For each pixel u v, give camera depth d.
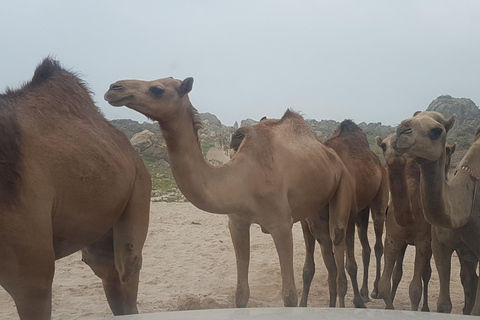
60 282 7.60
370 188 7.69
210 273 8.58
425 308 6.84
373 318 2.19
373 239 11.98
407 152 4.68
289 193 5.88
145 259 9.57
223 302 6.86
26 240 3.38
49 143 3.72
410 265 9.74
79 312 6.09
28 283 3.47
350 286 8.55
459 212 5.26
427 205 5.01
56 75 4.21
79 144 3.95
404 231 6.43
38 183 3.50
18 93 3.91
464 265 6.39
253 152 5.63
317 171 6.21
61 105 4.05
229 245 10.98
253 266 9.10
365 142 8.15
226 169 5.32
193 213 15.88
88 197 3.94
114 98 4.55
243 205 5.39
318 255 10.37
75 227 4.01
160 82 4.68
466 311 6.28
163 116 4.68
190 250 10.45
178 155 4.86
